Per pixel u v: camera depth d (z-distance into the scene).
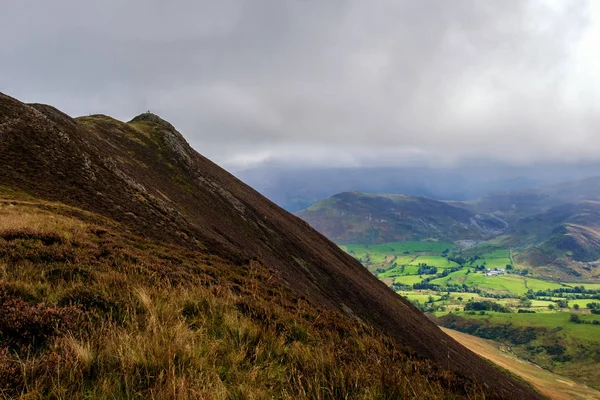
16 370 4.77
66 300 7.37
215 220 61.81
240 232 64.44
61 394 4.51
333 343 8.32
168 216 38.28
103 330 6.22
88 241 14.50
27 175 30.48
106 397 4.66
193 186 73.12
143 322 6.98
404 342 53.22
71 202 29.77
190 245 33.75
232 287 16.05
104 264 11.63
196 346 6.19
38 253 10.70
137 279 10.16
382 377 6.79
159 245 22.91
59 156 36.34
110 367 5.30
